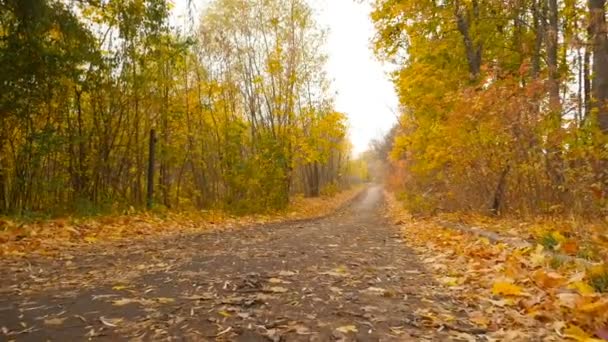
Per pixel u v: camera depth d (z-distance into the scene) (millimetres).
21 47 10359
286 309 3697
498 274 5215
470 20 14125
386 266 6082
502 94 10078
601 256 5070
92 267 5516
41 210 12344
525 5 12062
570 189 7797
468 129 11898
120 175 16094
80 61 11758
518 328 3326
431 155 15398
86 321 3271
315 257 6520
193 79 19984
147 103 15945
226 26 21656
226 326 3195
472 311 3826
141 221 11648
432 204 17641
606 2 9453
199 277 4875
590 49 9477
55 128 13016
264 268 5484
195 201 20609
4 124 11508
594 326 3193
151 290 4262
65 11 11070
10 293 4141
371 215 23078
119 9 12742
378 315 3621
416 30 14914
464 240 8492
